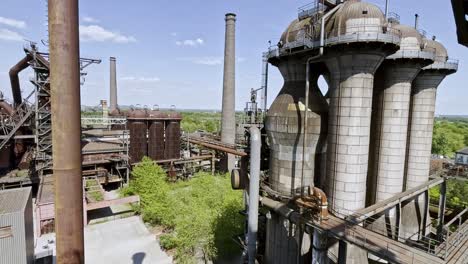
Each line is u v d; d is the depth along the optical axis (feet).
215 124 415.64
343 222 49.67
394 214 67.97
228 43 160.97
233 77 164.66
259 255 70.38
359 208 54.44
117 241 97.50
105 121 213.66
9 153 149.69
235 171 72.64
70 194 23.57
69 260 24.22
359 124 52.31
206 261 82.64
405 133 67.15
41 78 133.69
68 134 22.91
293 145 59.72
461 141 346.95
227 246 89.45
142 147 158.81
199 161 188.03
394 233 65.46
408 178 79.46
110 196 140.36
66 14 22.07
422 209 77.15
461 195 113.91
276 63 67.26
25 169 148.77
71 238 24.09
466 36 16.74
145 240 98.37
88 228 107.55
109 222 112.88
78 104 23.49
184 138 181.37
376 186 69.67
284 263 61.26
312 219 51.11
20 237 62.44
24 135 139.44
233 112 166.50
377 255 39.14
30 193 74.43
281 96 63.21
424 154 77.71
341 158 53.62
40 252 83.61
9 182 127.34
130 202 123.13
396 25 67.15
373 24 49.57
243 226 91.40
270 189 63.62
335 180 54.70
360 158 53.11
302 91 60.80
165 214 103.35
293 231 60.29
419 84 76.43
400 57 62.28
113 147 159.94
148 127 161.48
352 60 50.78
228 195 104.58
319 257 49.47
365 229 46.88
